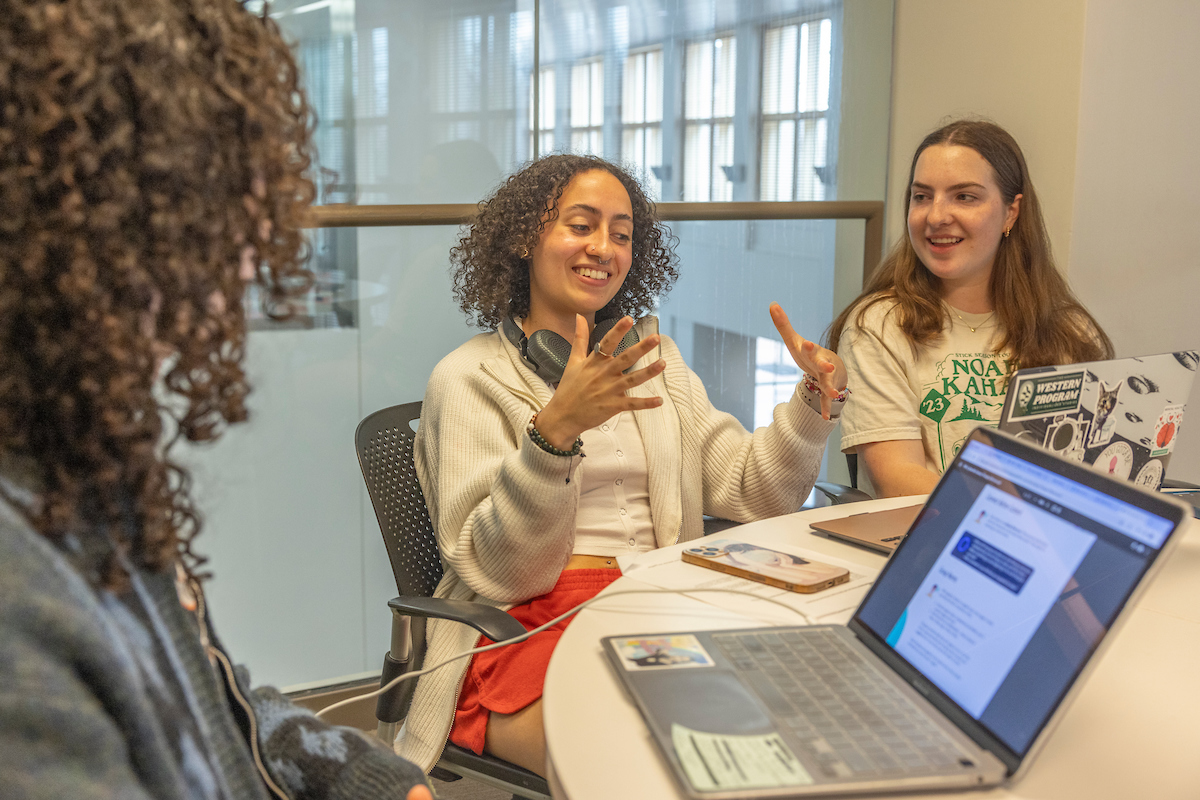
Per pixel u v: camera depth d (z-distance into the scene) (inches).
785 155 110.0
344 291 89.6
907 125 112.5
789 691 31.7
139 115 19.1
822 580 43.3
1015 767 27.1
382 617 95.5
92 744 16.2
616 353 70.4
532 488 53.6
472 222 79.7
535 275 69.7
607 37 98.7
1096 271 101.6
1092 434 52.2
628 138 101.7
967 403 79.9
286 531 90.0
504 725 51.6
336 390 90.6
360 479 92.8
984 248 79.7
